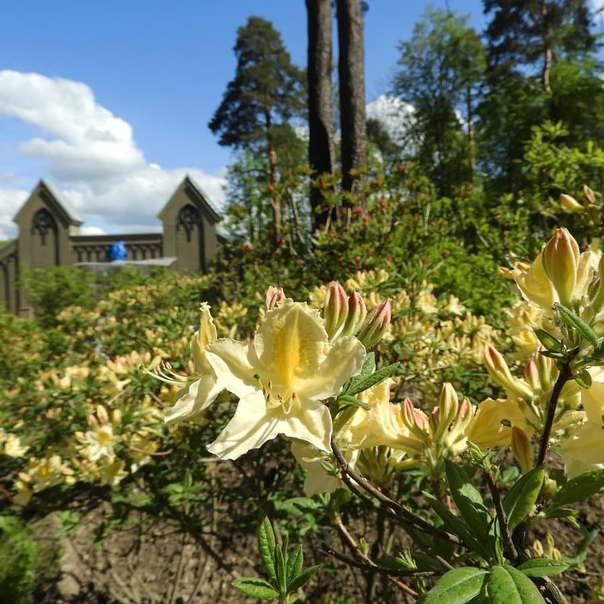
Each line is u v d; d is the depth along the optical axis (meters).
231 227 7.89
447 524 1.12
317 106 7.02
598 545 3.43
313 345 1.10
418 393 3.98
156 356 3.48
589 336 0.92
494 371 1.27
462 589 0.82
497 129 19.33
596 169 5.28
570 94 17.53
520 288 1.18
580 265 1.09
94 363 5.00
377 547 2.66
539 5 21.41
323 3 6.98
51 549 4.23
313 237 6.15
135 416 2.92
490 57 23.56
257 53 29.75
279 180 7.01
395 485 2.66
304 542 3.86
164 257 18.06
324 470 1.31
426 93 24.73
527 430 1.30
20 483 3.15
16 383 4.47
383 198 5.98
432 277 5.63
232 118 30.28
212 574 4.02
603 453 1.12
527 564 0.91
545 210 5.05
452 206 7.48
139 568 4.22
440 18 24.22
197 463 3.35
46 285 11.15
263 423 1.07
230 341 1.12
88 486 3.35
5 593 3.59
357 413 1.34
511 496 1.07
